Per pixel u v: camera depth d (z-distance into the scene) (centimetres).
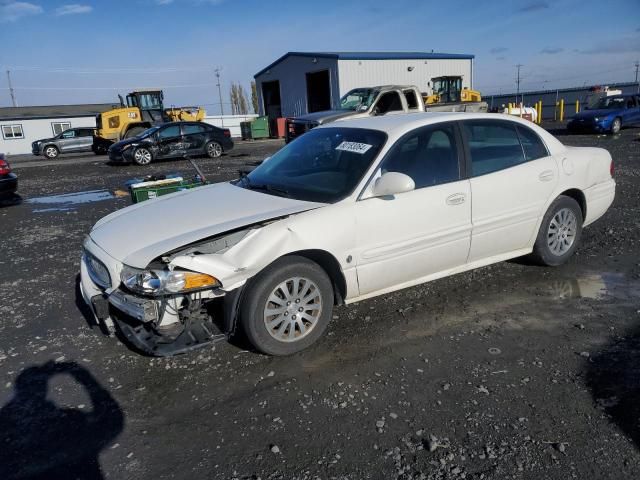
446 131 428
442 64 3316
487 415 289
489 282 482
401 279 407
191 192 451
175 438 281
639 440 265
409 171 402
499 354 354
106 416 303
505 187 445
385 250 386
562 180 484
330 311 374
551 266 510
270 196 399
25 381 344
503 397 305
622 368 330
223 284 324
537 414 288
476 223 431
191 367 353
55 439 284
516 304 433
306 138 479
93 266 363
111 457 268
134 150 1842
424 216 400
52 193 1237
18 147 4544
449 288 472
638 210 742
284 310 353
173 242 330
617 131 2077
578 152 513
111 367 358
